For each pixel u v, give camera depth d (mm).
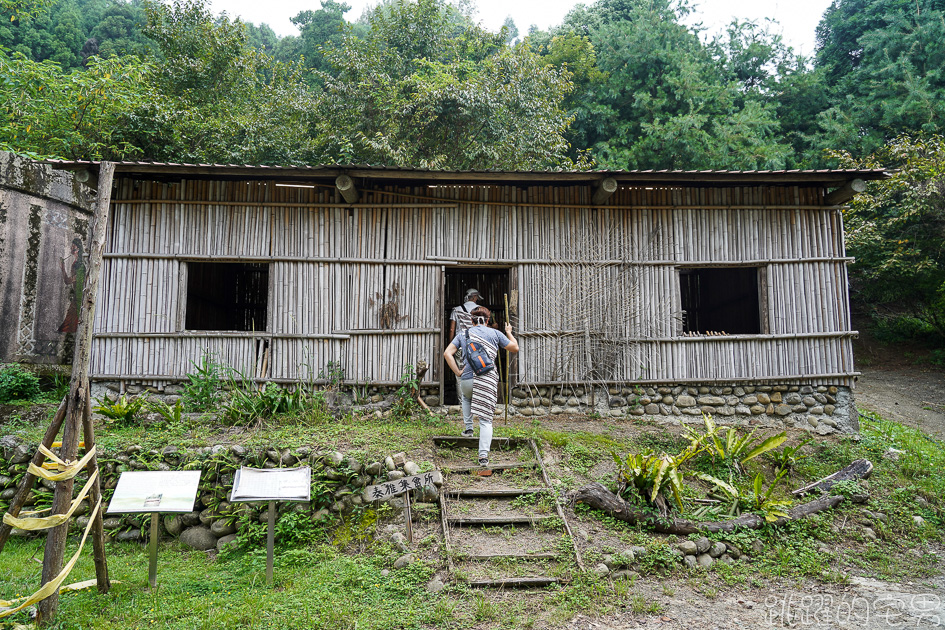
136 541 5438
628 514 5148
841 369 8086
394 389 7824
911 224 14258
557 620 3875
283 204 7957
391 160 13938
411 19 15750
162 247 7781
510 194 8211
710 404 8031
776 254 8219
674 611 4094
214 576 4574
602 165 17125
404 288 7961
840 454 7145
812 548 5156
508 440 6418
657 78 18906
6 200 8523
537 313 8055
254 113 14875
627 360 8031
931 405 11367
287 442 5789
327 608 3930
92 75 12523
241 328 11906
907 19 17891
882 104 16672
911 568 5012
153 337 7621
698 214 8273
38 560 4961
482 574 4379
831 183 8203
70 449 3820
